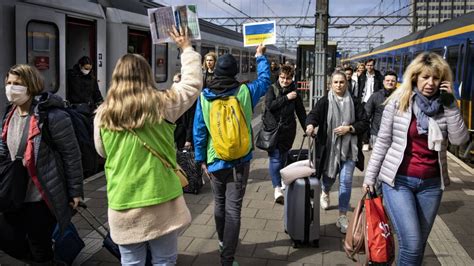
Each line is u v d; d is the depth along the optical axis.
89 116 4.08
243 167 4.06
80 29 8.84
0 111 6.57
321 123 5.32
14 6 6.82
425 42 15.67
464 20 11.94
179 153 6.59
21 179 3.53
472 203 6.55
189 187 6.55
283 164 6.09
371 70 10.53
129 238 2.93
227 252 4.00
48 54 7.50
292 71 5.91
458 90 11.25
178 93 3.09
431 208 3.41
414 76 3.39
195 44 15.27
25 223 3.73
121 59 2.99
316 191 4.62
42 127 3.51
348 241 3.71
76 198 3.63
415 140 3.36
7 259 4.41
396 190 3.41
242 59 24.28
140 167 2.94
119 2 9.92
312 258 4.48
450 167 9.05
